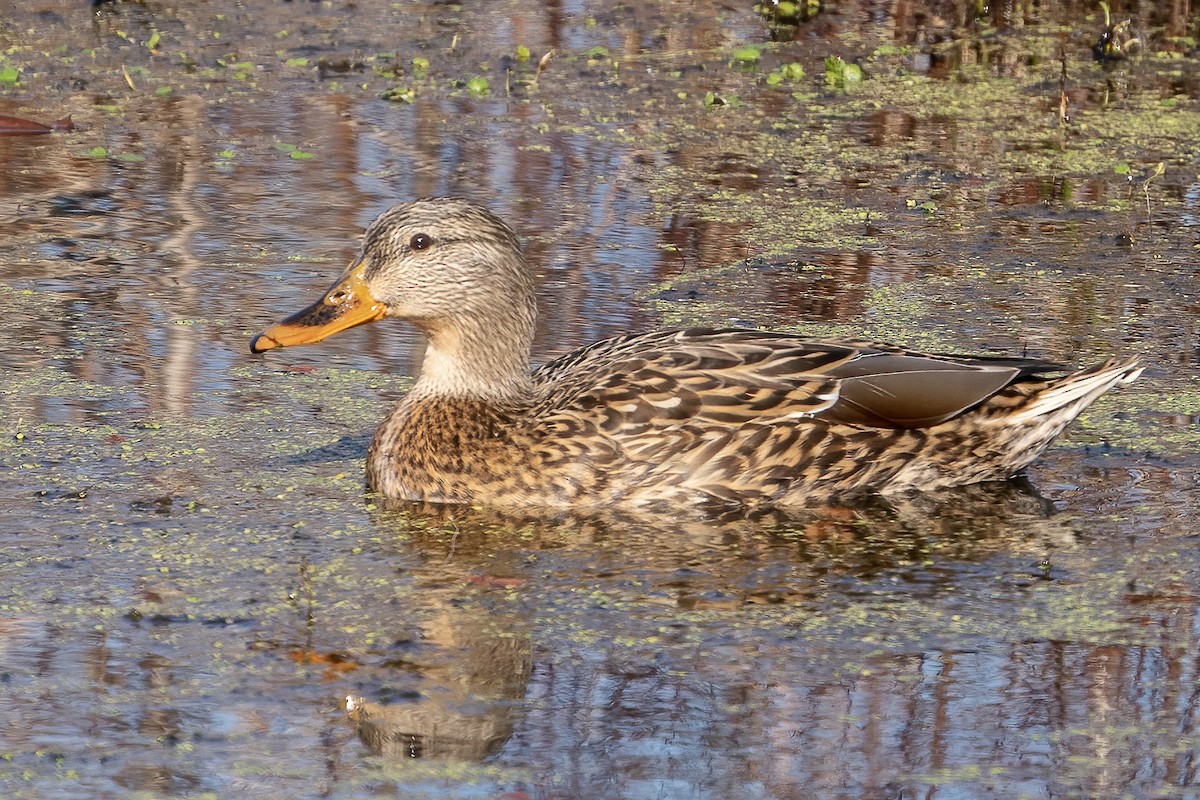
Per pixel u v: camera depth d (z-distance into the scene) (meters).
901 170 21.80
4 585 10.62
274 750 8.83
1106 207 20.39
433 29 27.75
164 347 15.33
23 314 16.00
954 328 16.25
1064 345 15.79
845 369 12.83
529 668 9.79
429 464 12.53
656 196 20.45
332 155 21.58
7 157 21.12
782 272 17.94
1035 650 10.11
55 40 26.47
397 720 9.16
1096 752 8.95
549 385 13.18
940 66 26.61
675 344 13.15
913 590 10.98
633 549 11.66
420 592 10.80
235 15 28.23
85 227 18.67
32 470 12.55
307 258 17.84
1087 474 13.06
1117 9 29.17
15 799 8.29
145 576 10.87
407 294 12.82
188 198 19.80
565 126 23.14
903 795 8.50
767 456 12.54
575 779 8.62
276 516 12.00
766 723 9.23
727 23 28.56
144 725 9.04
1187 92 25.39
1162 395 14.59
